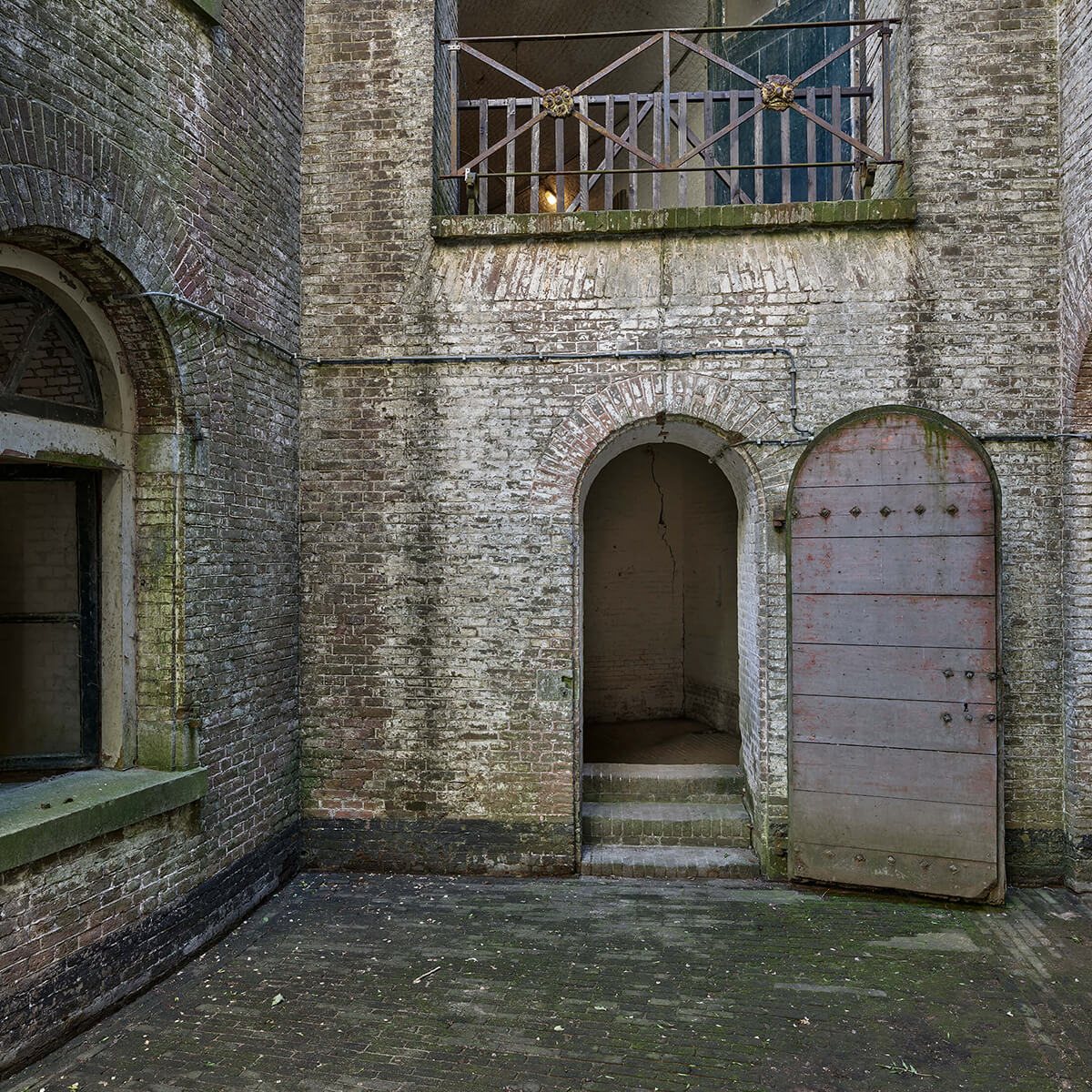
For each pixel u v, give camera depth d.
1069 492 5.10
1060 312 5.20
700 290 5.43
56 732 4.18
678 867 5.40
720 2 8.55
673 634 8.99
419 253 5.59
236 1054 3.42
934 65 5.32
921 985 4.00
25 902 3.28
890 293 5.31
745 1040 3.54
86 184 3.52
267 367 5.11
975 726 4.88
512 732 5.46
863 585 5.08
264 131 5.08
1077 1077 3.29
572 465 5.46
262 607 5.05
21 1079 3.21
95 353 4.04
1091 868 5.07
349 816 5.54
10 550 4.17
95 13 3.57
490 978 4.07
